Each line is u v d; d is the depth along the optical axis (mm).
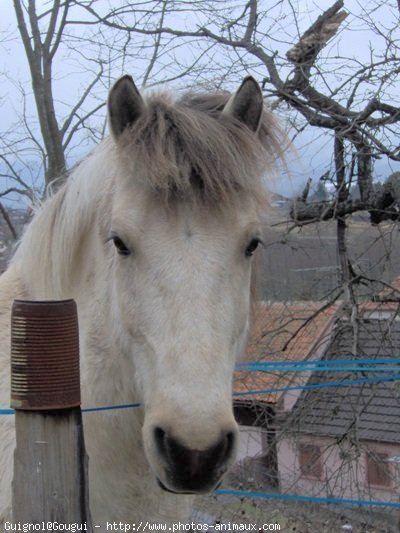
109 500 2223
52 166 6445
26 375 1523
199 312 1751
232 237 1880
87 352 2244
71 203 2318
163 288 1802
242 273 1935
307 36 4652
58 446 1548
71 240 2320
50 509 1551
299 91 4727
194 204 1855
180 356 1707
